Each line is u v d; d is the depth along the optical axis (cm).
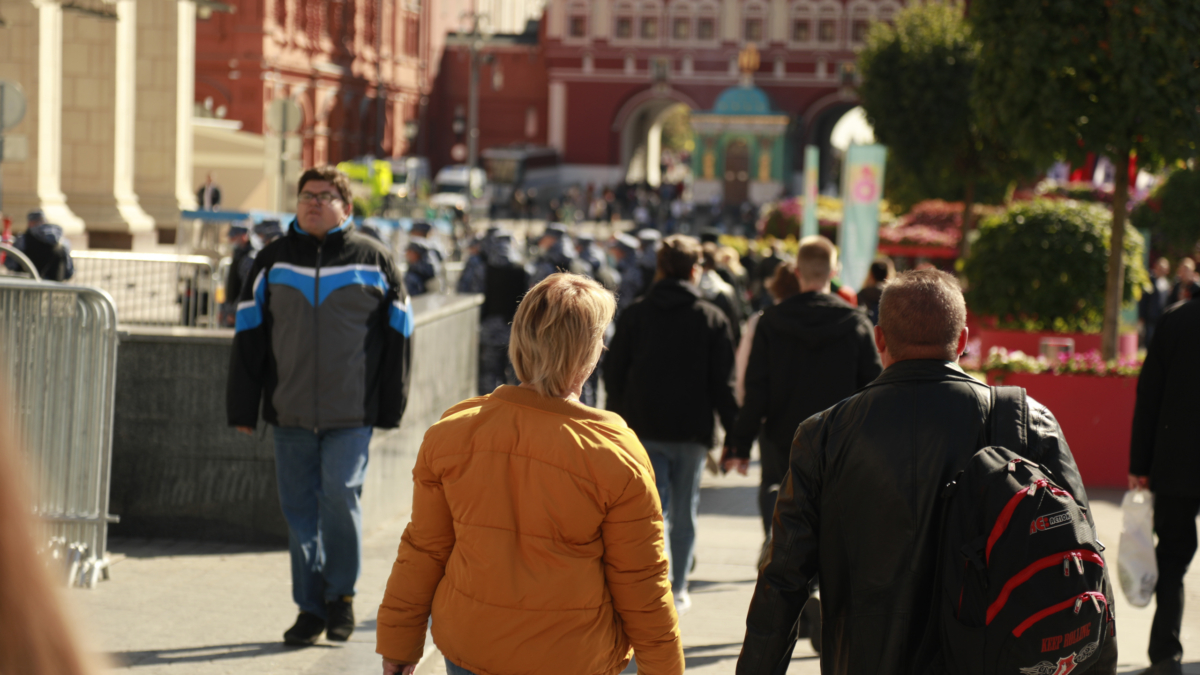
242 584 2164
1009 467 928
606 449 955
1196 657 1941
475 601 955
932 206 9450
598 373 3919
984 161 8238
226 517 2494
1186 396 1728
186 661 1705
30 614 284
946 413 1005
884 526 996
